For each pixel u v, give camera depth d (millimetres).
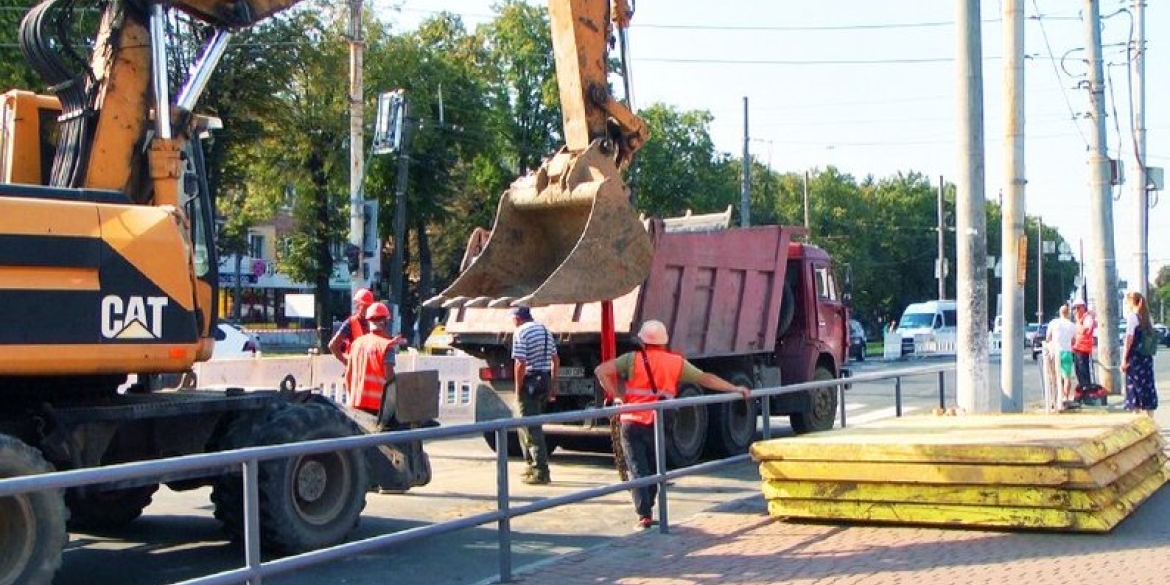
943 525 9602
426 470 10523
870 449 9641
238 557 9375
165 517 11266
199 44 9625
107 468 5254
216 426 9266
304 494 9039
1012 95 15930
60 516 7270
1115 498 9750
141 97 8859
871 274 98438
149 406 8531
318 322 52188
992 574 7922
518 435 13586
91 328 7711
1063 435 10008
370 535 10156
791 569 8266
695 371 10031
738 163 80812
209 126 9297
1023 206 15859
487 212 60219
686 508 11641
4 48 31672
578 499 8609
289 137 47469
